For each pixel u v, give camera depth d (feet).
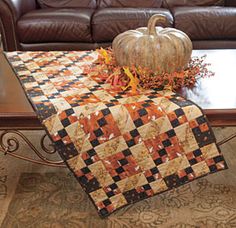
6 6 8.46
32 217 4.95
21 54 6.30
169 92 4.69
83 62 5.86
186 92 4.76
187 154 4.49
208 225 4.78
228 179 5.66
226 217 4.91
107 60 5.38
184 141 4.40
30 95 4.64
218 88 4.86
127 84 4.81
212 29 8.56
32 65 5.74
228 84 4.97
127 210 5.04
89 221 4.86
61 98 4.53
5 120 4.46
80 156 4.39
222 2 10.04
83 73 5.37
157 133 4.32
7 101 4.66
